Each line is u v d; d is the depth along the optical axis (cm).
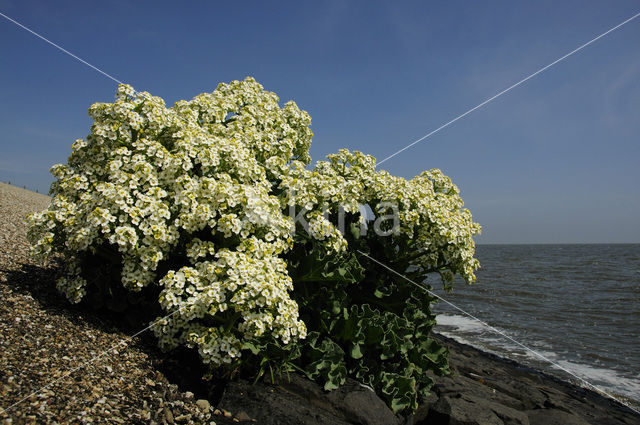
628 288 2845
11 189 2391
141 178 501
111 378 446
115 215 488
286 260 607
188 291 449
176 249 553
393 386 598
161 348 511
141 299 578
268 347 525
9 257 704
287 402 491
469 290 2655
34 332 473
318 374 562
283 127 698
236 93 732
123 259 500
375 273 715
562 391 1011
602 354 1327
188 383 500
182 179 497
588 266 5197
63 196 546
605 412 896
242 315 451
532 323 1748
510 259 7262
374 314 642
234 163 535
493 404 720
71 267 552
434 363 672
